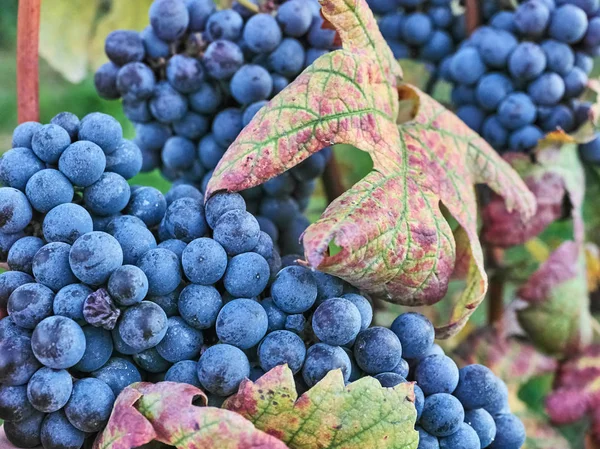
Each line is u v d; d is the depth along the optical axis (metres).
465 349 0.54
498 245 0.52
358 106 0.40
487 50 0.49
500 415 0.39
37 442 0.35
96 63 0.56
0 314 0.36
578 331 0.53
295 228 0.47
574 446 0.54
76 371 0.35
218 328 0.35
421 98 0.44
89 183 0.37
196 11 0.45
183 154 0.46
